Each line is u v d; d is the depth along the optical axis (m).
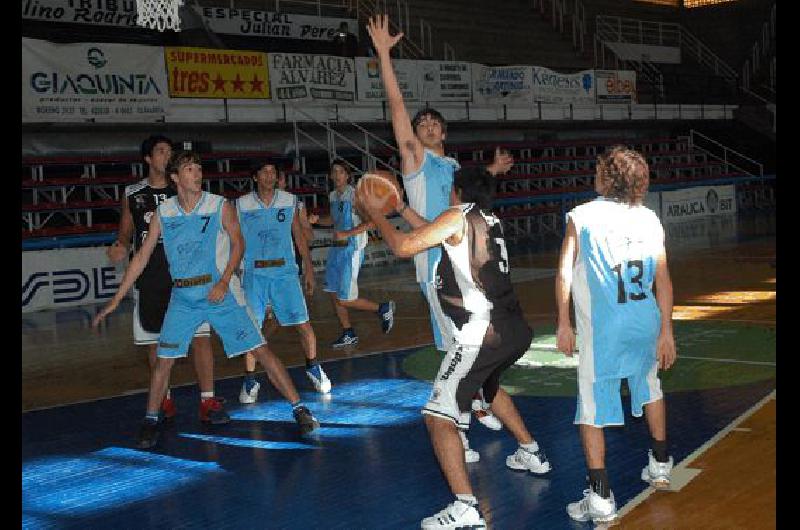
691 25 36.47
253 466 5.55
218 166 19.89
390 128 22.77
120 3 19.55
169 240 6.10
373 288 14.60
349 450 5.79
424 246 4.21
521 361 8.34
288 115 20.33
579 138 28.28
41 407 7.51
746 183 29.58
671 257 16.58
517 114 25.59
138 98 16.98
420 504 4.71
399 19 25.95
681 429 5.81
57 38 18.84
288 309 7.42
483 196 4.41
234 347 6.18
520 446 5.15
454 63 22.66
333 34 23.42
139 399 7.72
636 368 4.41
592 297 4.35
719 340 8.84
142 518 4.71
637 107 28.58
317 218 7.89
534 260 17.66
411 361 8.60
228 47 21.44
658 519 4.29
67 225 17.66
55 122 16.03
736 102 33.28
